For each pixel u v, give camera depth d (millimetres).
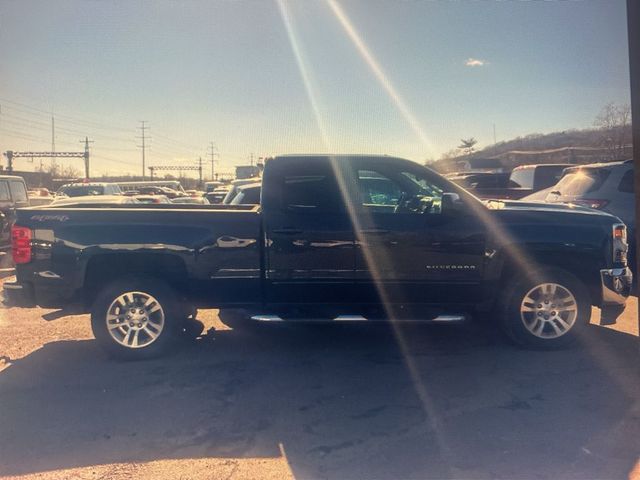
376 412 4387
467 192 5781
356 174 5750
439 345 6020
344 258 5602
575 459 3648
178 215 5598
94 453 3811
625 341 6027
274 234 5566
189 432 4098
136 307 5648
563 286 5691
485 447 3818
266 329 6684
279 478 3498
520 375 5098
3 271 10773
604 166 9211
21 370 5375
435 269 5645
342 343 6129
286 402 4590
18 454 3799
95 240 5504
